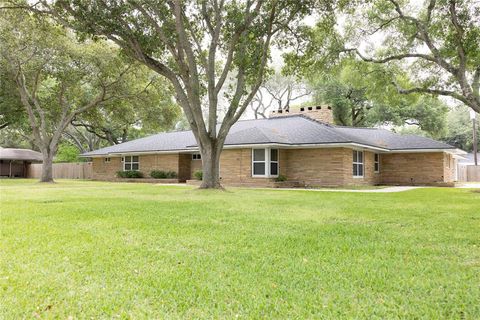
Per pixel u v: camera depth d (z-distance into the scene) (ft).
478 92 49.29
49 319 7.19
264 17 42.60
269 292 8.66
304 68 51.78
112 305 7.83
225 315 7.40
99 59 65.87
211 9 44.75
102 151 89.51
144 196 36.17
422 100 106.11
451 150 67.56
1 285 8.99
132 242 14.12
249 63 42.60
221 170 66.39
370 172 69.62
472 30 44.14
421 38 49.98
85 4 39.19
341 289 8.89
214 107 44.62
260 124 77.82
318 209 25.36
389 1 49.14
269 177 60.90
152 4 40.06
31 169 122.83
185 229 17.06
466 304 7.99
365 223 19.25
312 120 73.77
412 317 7.34
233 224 18.67
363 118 119.75
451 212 23.88
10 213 22.21
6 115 81.35
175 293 8.55
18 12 56.24
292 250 12.90
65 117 75.46
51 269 10.39
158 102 80.48
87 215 21.47
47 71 69.05
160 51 45.14
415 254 12.48
